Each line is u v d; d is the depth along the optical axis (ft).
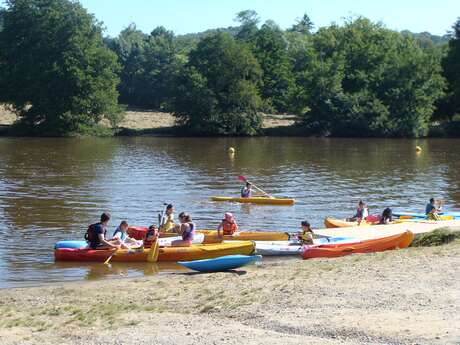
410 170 155.22
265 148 218.59
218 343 37.91
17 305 51.31
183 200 111.04
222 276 59.00
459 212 96.94
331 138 273.54
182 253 68.33
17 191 117.50
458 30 295.28
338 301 45.19
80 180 132.98
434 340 36.52
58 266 66.69
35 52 265.54
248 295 48.60
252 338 38.50
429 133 283.79
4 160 170.91
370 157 188.24
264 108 298.35
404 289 47.11
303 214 99.30
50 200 108.27
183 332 40.47
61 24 263.29
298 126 292.61
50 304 51.11
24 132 269.44
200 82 278.46
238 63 283.38
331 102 282.15
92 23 271.49
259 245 70.85
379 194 118.52
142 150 206.39
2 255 71.20
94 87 265.75
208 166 161.99
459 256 57.21
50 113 264.11
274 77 337.93
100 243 69.36
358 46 298.76
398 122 278.05
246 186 110.93
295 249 70.49
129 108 399.44
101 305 49.32
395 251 63.52
